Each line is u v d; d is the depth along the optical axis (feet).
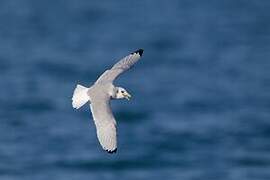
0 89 202.39
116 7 429.38
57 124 166.20
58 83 211.61
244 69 235.40
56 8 425.69
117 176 139.44
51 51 276.62
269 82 213.46
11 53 271.90
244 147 151.74
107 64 246.68
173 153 148.87
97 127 61.67
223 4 443.32
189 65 245.04
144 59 256.32
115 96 64.28
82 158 145.89
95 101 62.90
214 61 252.21
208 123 168.14
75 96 63.57
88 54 269.44
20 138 156.66
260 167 141.38
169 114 176.14
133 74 227.81
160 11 412.57
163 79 220.02
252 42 300.81
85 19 383.24
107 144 61.11
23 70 231.71
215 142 154.20
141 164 144.36
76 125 165.37
